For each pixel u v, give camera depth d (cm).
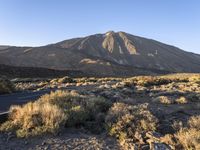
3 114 1141
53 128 991
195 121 1087
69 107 1268
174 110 1492
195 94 2364
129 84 3550
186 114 1414
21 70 10125
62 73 11356
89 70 18550
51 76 10538
